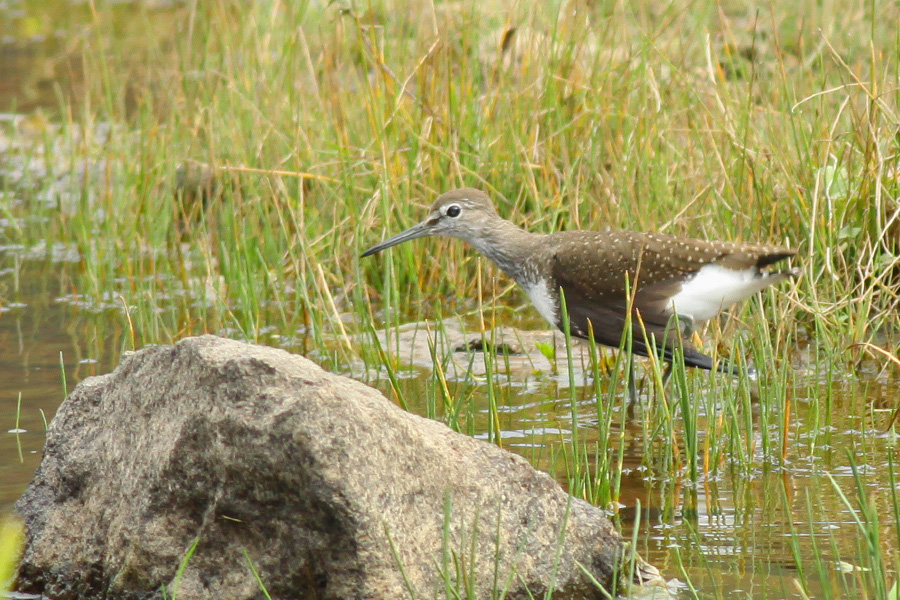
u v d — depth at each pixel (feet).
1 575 12.07
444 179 47.42
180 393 22.61
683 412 28.55
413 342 38.91
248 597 21.48
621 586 22.61
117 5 109.19
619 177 44.96
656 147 45.88
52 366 38.78
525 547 22.36
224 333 43.01
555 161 48.26
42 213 58.85
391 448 21.49
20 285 49.78
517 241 37.32
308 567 21.18
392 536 21.04
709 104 48.98
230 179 49.88
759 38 60.54
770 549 23.97
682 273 33.45
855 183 40.98
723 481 28.17
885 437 30.45
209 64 59.26
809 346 37.81
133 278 49.44
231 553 21.81
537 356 39.86
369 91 48.29
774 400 33.12
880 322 36.99
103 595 23.00
